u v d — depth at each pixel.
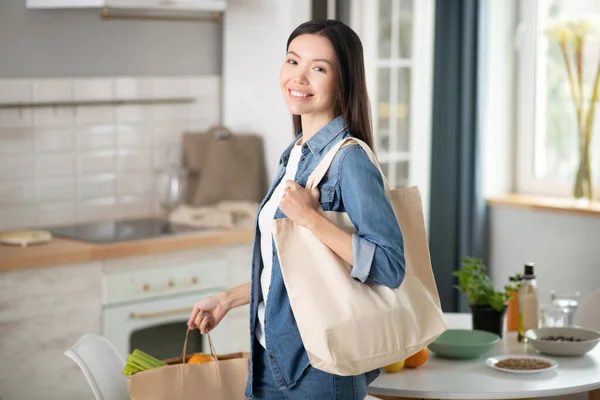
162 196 4.79
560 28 5.10
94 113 4.70
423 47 5.30
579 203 5.02
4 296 3.73
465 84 5.11
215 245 4.33
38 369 3.85
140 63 4.87
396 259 2.10
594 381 2.77
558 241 5.04
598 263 4.89
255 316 2.33
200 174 4.91
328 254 2.12
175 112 5.00
